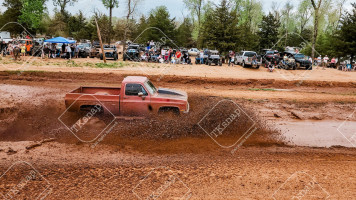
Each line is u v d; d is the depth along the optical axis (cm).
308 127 1134
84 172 706
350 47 4016
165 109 1034
